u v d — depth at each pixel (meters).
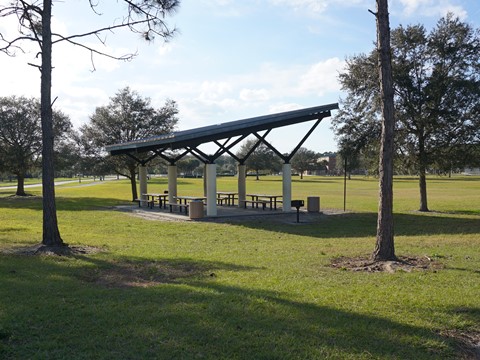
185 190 45.88
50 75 9.84
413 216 20.33
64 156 38.00
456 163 22.03
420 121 21.61
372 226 16.53
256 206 24.41
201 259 8.80
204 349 4.09
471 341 4.43
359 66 22.88
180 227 15.70
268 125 19.27
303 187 54.00
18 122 37.06
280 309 5.21
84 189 54.38
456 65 22.02
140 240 12.20
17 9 9.80
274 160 88.62
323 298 5.69
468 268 7.67
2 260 8.29
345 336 4.42
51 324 4.74
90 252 9.64
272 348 4.12
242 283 6.56
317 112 19.89
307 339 4.33
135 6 10.15
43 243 9.91
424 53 22.30
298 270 7.58
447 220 18.44
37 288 6.22
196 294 5.87
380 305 5.40
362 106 23.19
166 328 4.60
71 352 4.04
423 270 7.49
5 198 35.19
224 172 130.00
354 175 123.31
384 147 8.30
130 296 5.85
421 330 4.59
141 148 23.45
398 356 3.99
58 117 38.59
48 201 9.89
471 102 21.44
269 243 11.76
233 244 11.51
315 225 16.66
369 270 7.61
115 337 4.38
